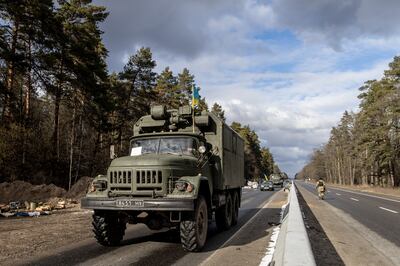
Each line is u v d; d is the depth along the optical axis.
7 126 27.95
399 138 62.91
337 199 31.98
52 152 34.22
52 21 30.08
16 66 28.97
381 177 87.50
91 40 36.44
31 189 24.53
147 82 51.81
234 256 8.63
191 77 72.38
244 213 19.30
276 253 7.79
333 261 8.34
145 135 11.18
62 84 35.47
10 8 27.38
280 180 78.12
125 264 7.85
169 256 8.68
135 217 9.88
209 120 12.04
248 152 127.56
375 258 8.79
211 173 11.62
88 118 39.34
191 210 8.69
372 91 76.69
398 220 16.30
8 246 9.47
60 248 9.49
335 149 137.50
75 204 22.61
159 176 9.07
